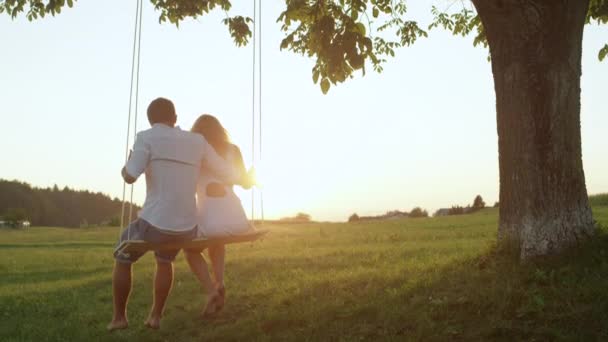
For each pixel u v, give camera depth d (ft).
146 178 19.40
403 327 20.42
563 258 23.06
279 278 34.37
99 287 40.32
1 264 71.41
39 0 34.65
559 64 24.50
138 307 30.99
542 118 24.30
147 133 19.08
